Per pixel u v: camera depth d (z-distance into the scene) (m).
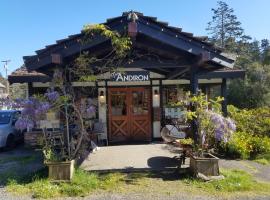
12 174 5.53
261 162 6.54
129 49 5.31
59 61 5.00
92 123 8.14
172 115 9.02
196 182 4.79
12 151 8.23
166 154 6.62
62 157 5.00
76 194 4.35
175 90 9.08
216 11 32.75
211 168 4.98
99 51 5.43
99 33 5.06
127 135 8.95
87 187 4.57
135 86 9.02
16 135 9.07
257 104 18.28
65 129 5.38
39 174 5.20
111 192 4.42
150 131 9.02
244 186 4.61
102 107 8.85
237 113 8.76
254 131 8.14
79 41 5.11
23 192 4.47
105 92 8.88
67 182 4.71
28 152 8.00
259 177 5.41
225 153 7.07
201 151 5.16
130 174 5.25
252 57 33.19
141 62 5.48
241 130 8.09
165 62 5.52
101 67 5.36
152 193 4.37
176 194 4.33
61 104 5.14
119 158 6.27
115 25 5.11
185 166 5.57
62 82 5.18
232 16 32.47
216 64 5.61
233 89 18.92
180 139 5.96
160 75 9.03
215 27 32.72
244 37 32.44
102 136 8.67
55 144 5.54
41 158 7.02
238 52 31.45
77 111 5.30
